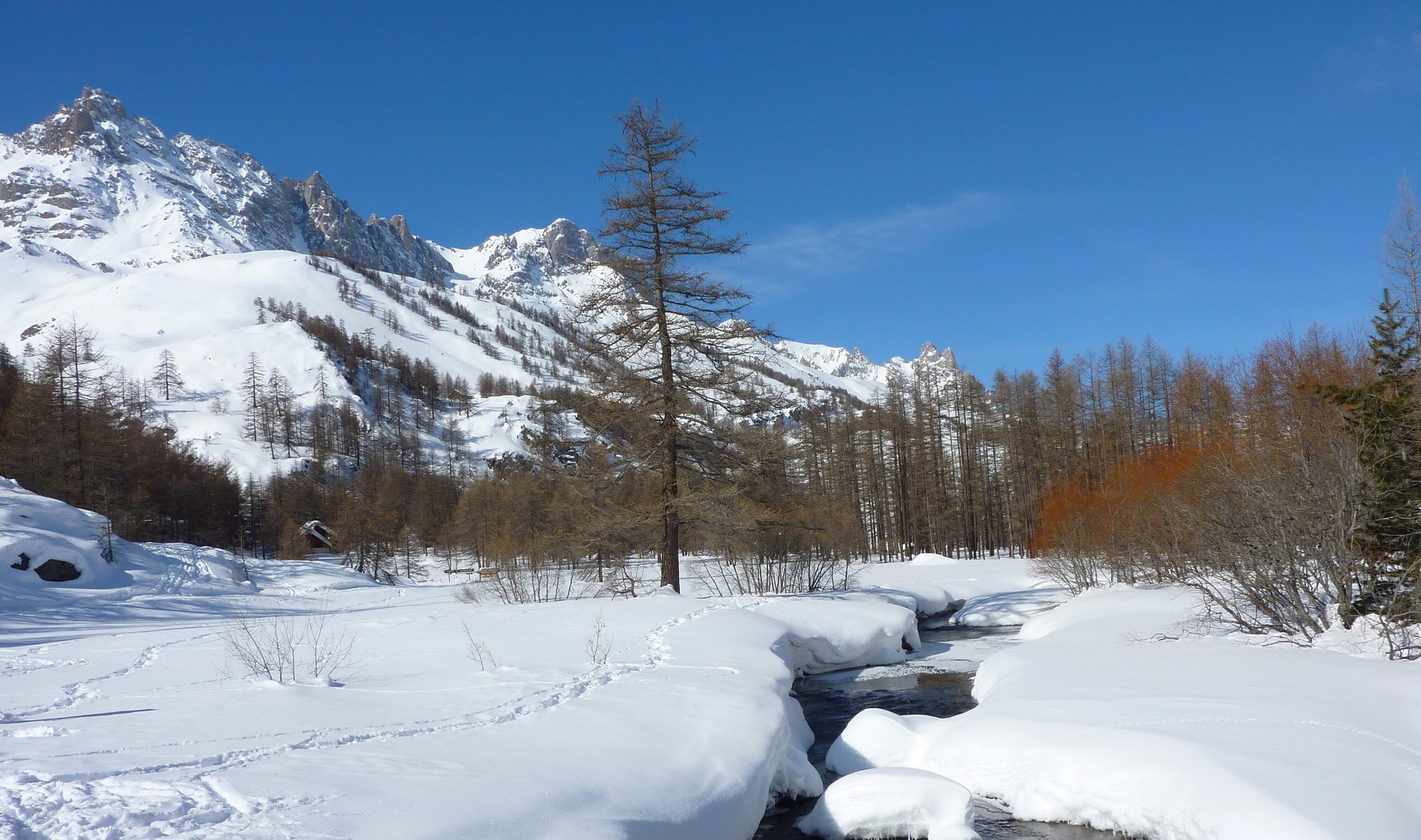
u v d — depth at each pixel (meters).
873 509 47.31
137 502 49.31
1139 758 7.35
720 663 11.17
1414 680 8.66
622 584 21.11
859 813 7.51
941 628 21.88
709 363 19.39
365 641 13.53
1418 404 11.38
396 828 4.50
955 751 8.90
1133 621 14.61
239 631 15.44
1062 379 42.94
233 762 5.71
